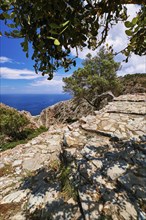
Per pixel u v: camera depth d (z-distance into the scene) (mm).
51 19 1528
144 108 9617
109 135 6402
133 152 5066
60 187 4480
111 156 5000
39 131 14109
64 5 1416
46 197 4199
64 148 6184
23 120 13922
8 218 3816
